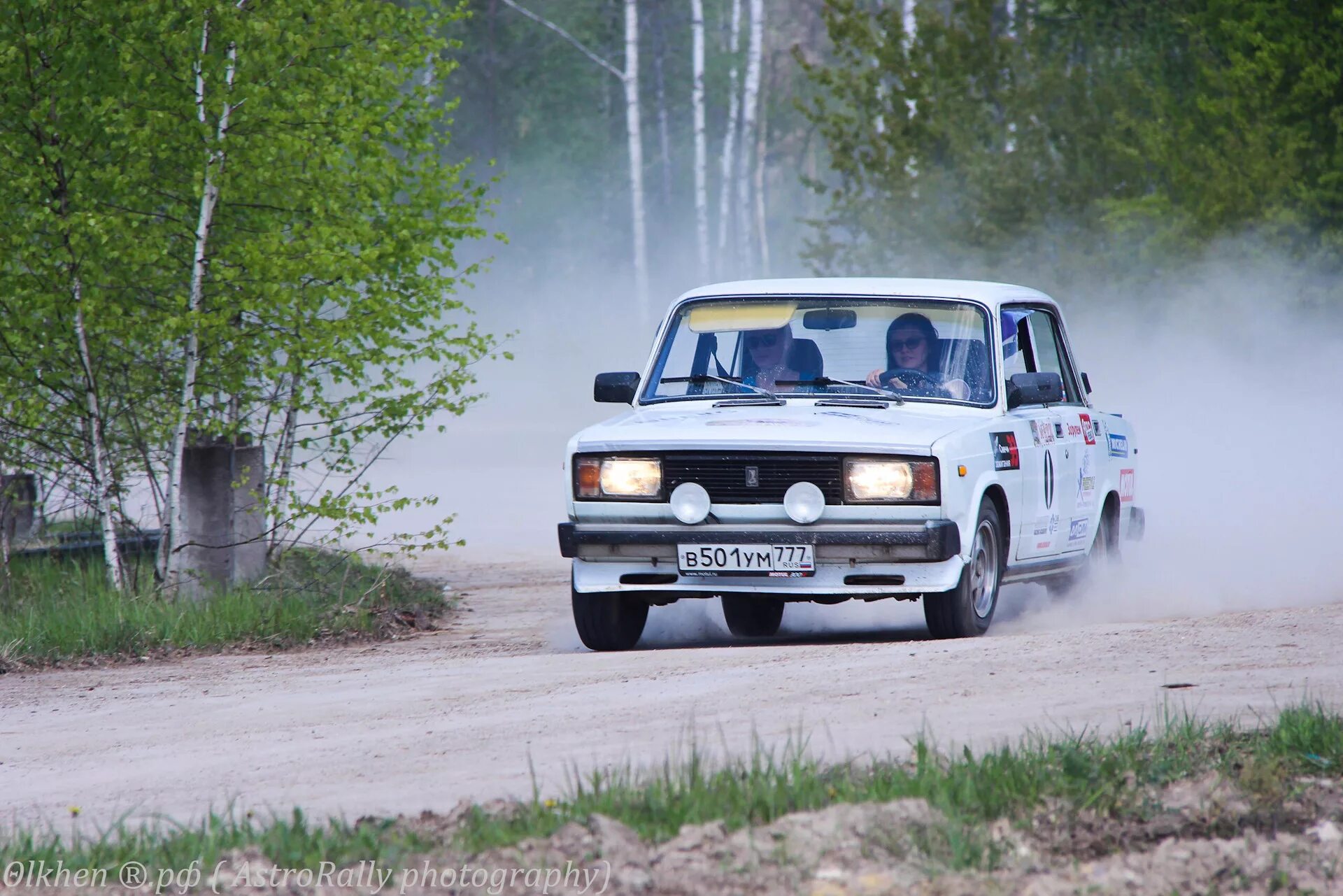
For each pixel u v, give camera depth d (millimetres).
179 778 15031
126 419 31000
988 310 22891
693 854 10805
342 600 28203
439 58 32781
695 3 111000
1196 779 12445
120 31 29453
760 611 24547
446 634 27031
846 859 10672
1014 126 63250
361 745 15875
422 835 11609
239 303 29266
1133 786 12289
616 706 16734
